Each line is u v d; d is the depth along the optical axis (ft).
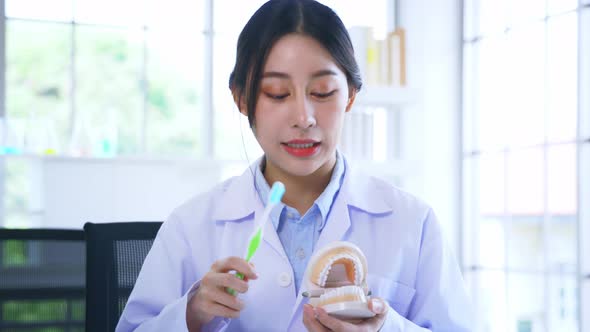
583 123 9.64
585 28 9.68
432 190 11.69
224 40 12.50
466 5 11.89
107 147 10.84
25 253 5.70
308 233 4.06
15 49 16.87
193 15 12.46
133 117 17.90
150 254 4.20
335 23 3.66
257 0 12.61
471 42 11.83
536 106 10.64
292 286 3.87
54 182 10.75
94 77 17.44
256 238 3.27
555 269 10.44
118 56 17.54
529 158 10.76
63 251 5.71
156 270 4.10
